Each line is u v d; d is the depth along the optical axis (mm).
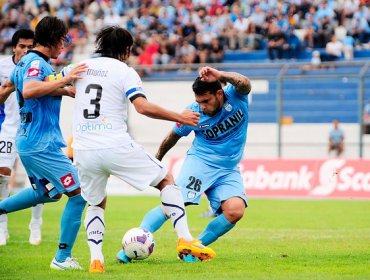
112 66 24484
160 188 25797
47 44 26031
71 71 24500
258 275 24328
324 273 24891
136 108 24031
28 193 28047
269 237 38375
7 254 31500
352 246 34031
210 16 102625
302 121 90438
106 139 24156
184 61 96750
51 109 26234
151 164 24859
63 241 26453
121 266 26641
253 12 101000
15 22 107000
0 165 35906
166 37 101000
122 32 24969
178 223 26141
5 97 27531
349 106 89562
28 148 26125
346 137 88812
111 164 24297
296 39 94688
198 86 27547
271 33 95062
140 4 108188
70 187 26234
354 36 95125
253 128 91812
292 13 98000
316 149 89250
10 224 46812
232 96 28359
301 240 36844
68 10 108938
